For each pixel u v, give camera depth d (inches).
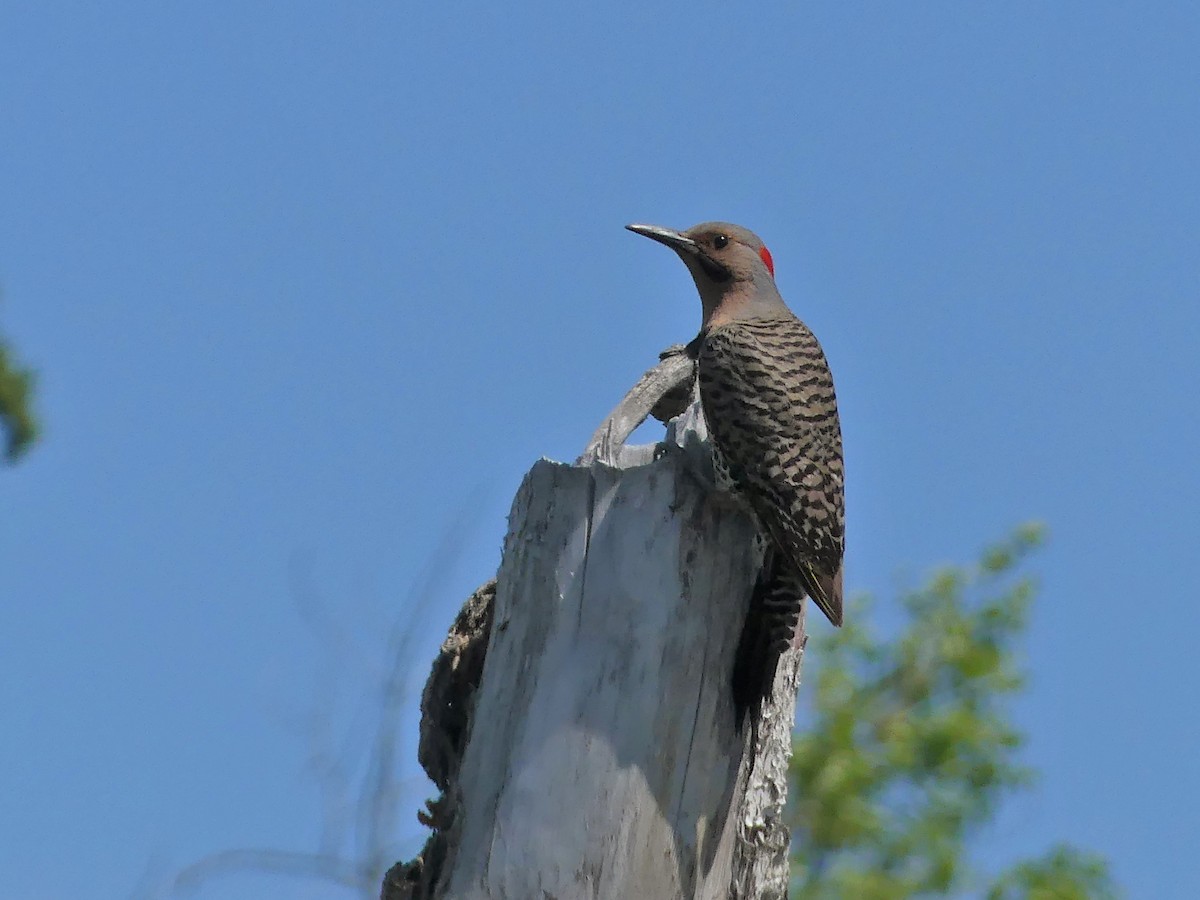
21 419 514.0
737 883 438.0
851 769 690.8
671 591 403.9
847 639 731.4
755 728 418.3
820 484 437.1
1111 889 682.8
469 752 407.5
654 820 394.9
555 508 410.6
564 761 395.9
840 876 675.4
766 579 418.0
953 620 725.9
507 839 394.6
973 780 697.6
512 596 410.6
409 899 402.9
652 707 398.0
